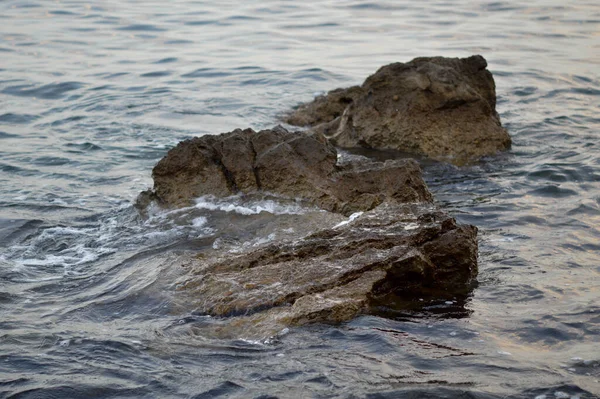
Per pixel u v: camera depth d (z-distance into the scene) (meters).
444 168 18.09
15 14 38.19
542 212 14.90
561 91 25.00
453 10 39.91
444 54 30.89
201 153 14.83
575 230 13.89
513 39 33.56
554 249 13.05
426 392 8.68
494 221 14.47
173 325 10.33
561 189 16.22
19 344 9.80
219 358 9.48
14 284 11.67
